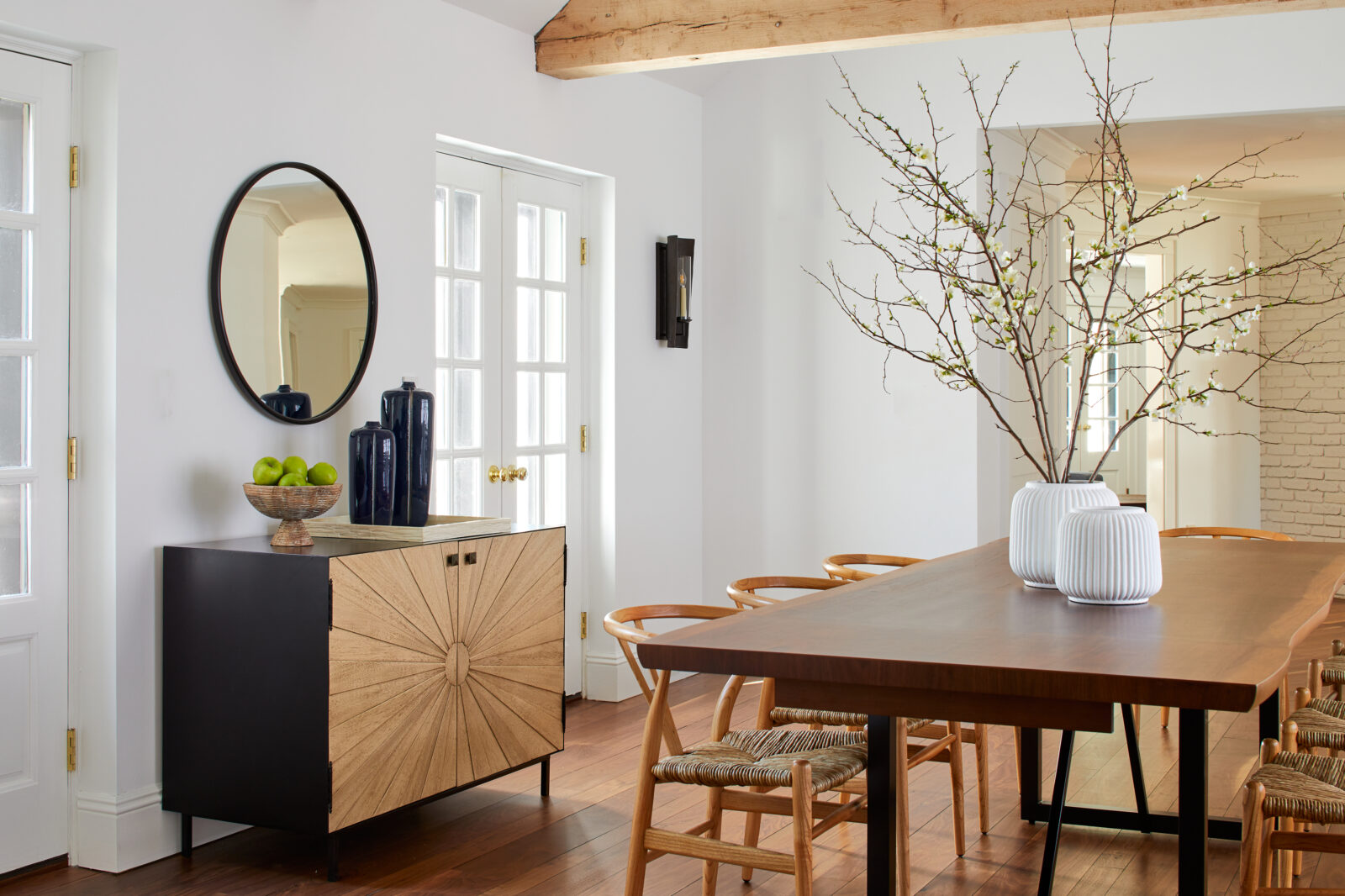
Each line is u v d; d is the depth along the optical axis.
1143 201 8.38
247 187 3.74
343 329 4.09
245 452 3.78
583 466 5.58
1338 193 8.49
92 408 3.43
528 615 3.99
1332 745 2.79
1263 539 4.63
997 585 2.93
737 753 2.74
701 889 3.27
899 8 4.40
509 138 4.87
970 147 5.61
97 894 3.22
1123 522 2.57
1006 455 5.96
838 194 5.89
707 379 6.20
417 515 3.88
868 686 2.07
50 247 3.38
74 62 3.42
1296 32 5.11
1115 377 10.13
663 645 2.14
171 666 3.50
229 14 3.70
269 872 3.39
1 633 3.28
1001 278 2.78
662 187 5.87
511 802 4.02
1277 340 8.83
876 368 5.82
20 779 3.34
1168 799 3.98
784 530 6.05
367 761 3.35
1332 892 2.23
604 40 4.88
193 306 3.61
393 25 4.31
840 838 3.72
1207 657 1.99
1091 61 5.42
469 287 4.90
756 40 4.61
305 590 3.26
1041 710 1.95
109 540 3.40
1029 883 3.29
